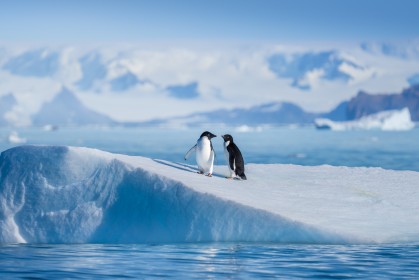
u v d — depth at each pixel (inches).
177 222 1556.3
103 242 1568.7
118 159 1663.4
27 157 1689.2
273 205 1621.6
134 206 1598.2
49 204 1628.9
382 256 1325.0
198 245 1478.8
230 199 1551.4
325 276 1138.0
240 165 1855.3
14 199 1642.5
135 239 1560.0
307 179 2044.8
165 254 1363.2
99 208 1612.9
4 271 1190.3
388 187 2015.3
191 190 1571.1
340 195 1852.9
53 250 1443.2
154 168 1705.2
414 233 1545.3
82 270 1197.7
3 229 1601.9
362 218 1646.2
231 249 1416.1
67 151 1673.2
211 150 1811.0
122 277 1133.1
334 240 1487.5
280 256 1330.0
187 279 1114.1
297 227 1510.8
